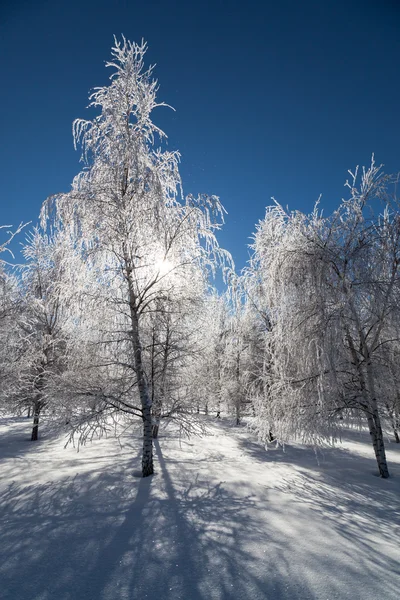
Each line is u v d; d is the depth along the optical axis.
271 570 3.31
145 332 9.19
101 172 7.93
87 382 7.61
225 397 19.77
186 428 8.67
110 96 8.00
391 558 3.64
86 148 7.77
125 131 7.84
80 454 9.80
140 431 14.07
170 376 10.90
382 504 5.86
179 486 6.23
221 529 4.27
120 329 8.45
